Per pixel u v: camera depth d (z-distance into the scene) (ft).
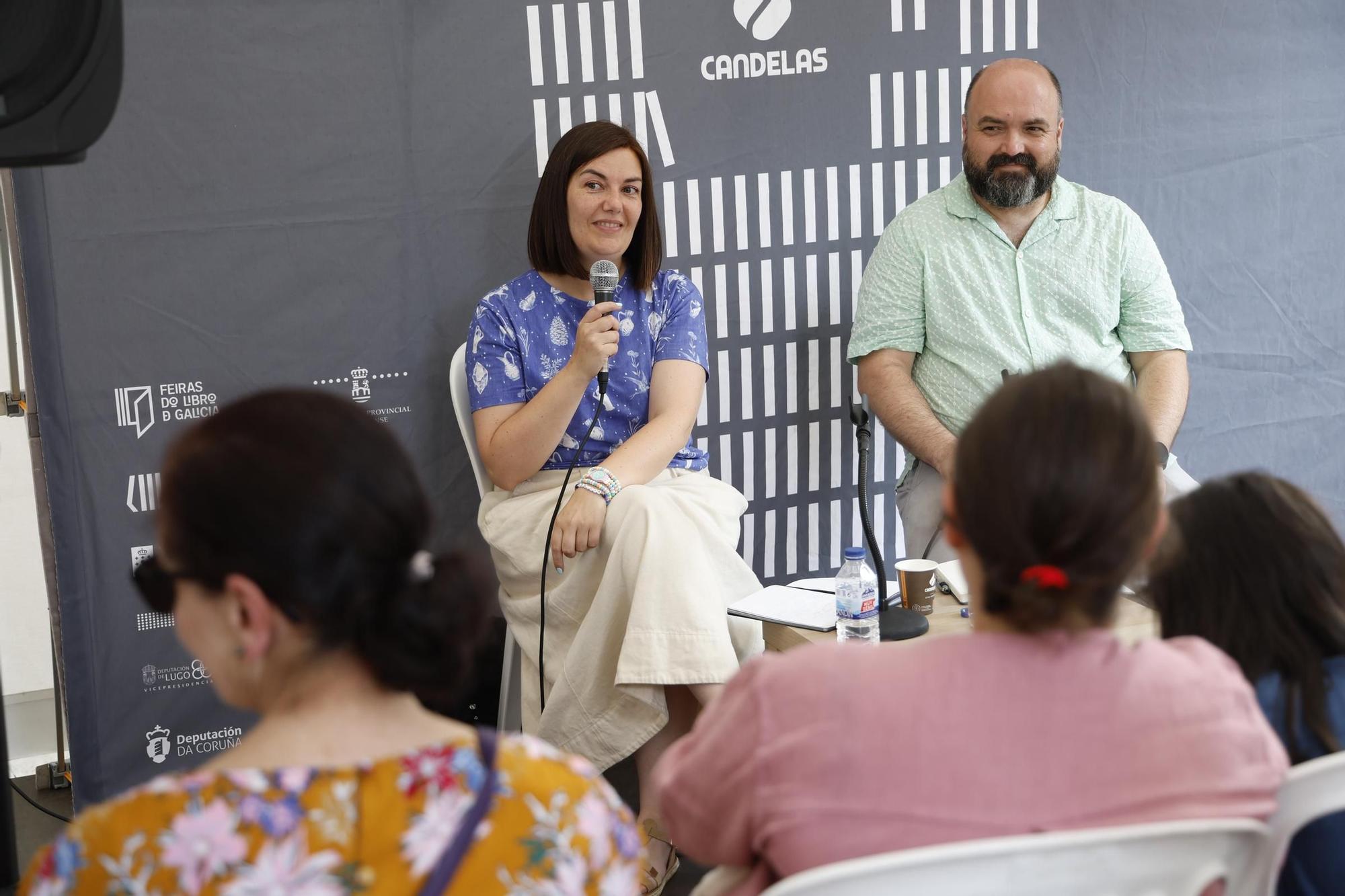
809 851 3.66
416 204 10.25
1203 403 12.66
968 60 11.51
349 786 3.10
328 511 3.09
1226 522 4.58
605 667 8.89
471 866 3.13
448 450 10.69
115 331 9.61
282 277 10.00
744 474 11.60
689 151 10.89
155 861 2.96
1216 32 12.07
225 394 9.98
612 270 9.16
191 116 9.57
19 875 5.26
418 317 10.43
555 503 9.38
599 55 10.51
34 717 10.41
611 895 3.35
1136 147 12.08
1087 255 10.93
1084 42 11.76
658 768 4.25
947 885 3.58
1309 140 12.50
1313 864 4.30
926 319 10.98
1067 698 3.72
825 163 11.30
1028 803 3.64
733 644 9.16
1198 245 12.41
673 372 9.88
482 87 10.27
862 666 3.80
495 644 9.95
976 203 10.94
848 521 12.02
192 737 10.08
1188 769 3.72
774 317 11.42
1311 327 12.85
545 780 3.31
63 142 5.15
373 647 3.18
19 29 5.06
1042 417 3.76
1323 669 4.41
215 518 3.09
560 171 9.65
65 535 9.63
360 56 9.91
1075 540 3.67
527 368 9.80
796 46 11.02
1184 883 3.72
